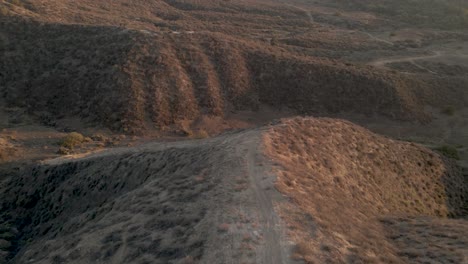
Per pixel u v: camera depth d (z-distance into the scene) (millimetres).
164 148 34062
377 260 16375
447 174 36250
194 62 55812
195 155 26750
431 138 52750
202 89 53156
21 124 47594
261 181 20828
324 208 19516
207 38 60656
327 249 16234
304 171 23078
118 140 43594
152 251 16719
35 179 34438
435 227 21203
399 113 56031
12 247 28031
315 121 30875
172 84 51938
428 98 60250
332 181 24562
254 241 16297
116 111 47750
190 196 20156
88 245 18469
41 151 41312
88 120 48125
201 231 17188
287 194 19594
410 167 33250
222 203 19000
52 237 24688
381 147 32844
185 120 49375
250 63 58875
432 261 17359
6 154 40000
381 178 29484
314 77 58156
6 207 33031
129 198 22344
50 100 51125
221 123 50531
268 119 52969
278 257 15414
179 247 16516
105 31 59500
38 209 31688
